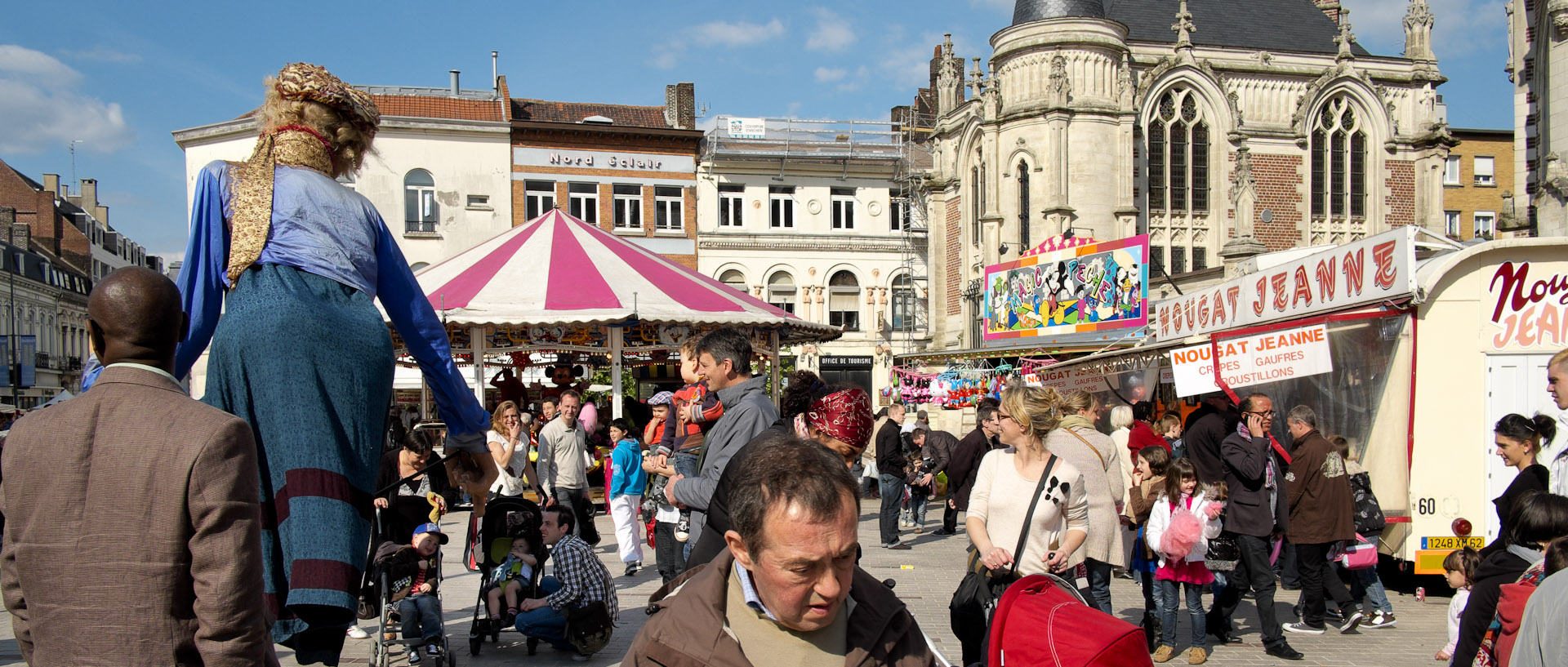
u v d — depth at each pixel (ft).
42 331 223.71
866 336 146.51
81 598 8.43
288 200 10.14
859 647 7.93
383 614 22.70
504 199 128.16
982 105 135.44
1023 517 18.97
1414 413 33.78
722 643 7.70
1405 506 33.83
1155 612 27.17
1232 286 46.93
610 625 25.35
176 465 8.48
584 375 91.91
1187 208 129.90
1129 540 30.83
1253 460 26.32
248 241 9.89
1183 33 129.90
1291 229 132.67
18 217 240.32
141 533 8.44
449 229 125.90
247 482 8.80
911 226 148.36
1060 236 120.16
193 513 8.45
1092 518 21.35
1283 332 34.99
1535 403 34.01
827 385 19.51
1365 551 29.35
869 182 147.43
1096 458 21.77
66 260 249.55
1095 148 122.62
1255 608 33.04
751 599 7.81
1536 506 15.61
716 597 7.92
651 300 61.31
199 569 8.43
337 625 9.21
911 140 150.41
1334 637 28.81
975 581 18.19
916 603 32.86
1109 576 21.91
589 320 59.00
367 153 11.68
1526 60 81.97
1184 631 29.81
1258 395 28.35
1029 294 97.19
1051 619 10.34
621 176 133.90
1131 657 9.77
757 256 141.90
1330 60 136.98
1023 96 127.03
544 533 25.70
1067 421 22.47
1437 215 134.31
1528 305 34.12
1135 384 50.52
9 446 8.87
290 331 9.43
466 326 60.95
